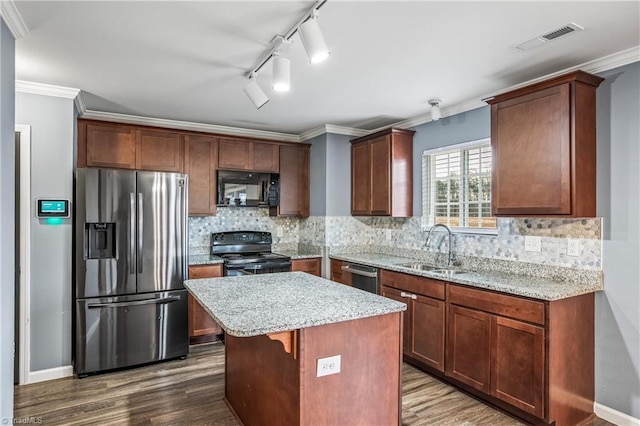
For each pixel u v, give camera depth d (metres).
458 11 1.90
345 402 1.80
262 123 4.29
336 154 4.50
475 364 2.65
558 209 2.41
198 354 3.62
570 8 1.86
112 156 3.70
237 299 2.04
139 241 3.29
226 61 2.54
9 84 1.98
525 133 2.59
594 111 2.46
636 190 2.32
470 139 3.46
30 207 2.94
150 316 3.32
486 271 3.18
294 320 1.65
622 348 2.37
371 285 3.71
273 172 4.58
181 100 3.41
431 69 2.66
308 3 1.84
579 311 2.39
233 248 4.54
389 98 3.33
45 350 3.01
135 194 3.27
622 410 2.37
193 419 2.45
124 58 2.49
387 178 3.99
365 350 1.86
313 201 4.71
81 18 1.98
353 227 4.61
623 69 2.38
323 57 1.86
